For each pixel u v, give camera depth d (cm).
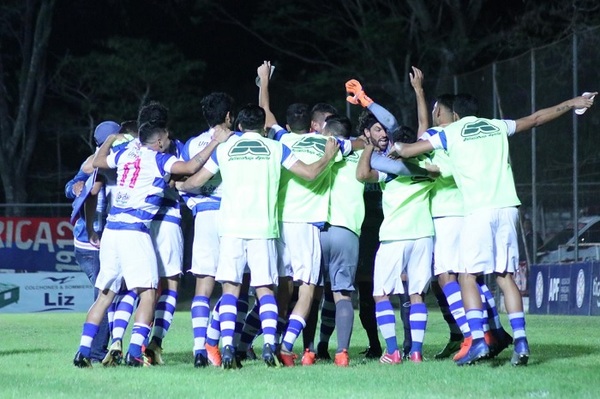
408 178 1546
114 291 1548
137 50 6081
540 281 3453
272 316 1508
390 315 1556
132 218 1534
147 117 1568
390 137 1541
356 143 1605
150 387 1252
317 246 1564
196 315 1547
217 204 1585
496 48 5641
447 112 1565
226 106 1559
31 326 2891
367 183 1727
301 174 1510
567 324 2661
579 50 3241
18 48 6606
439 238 1569
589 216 3228
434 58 5941
